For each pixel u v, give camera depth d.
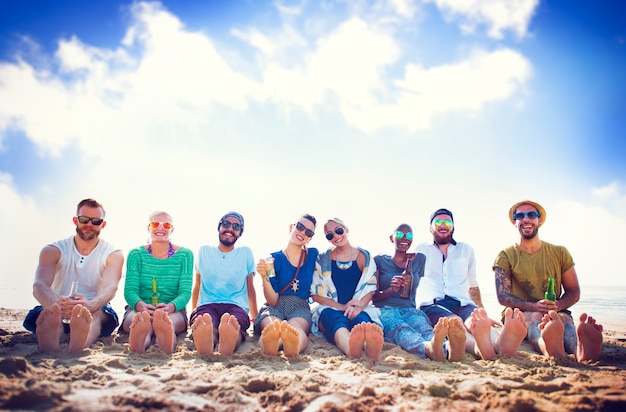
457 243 6.14
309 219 5.53
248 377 3.45
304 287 5.52
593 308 11.85
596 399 2.88
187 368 3.81
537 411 2.72
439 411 2.72
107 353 4.32
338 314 5.19
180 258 5.57
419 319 5.23
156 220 5.46
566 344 4.77
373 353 4.33
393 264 5.76
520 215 5.52
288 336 4.30
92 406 2.58
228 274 5.67
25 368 3.19
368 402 2.88
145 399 2.72
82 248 5.20
